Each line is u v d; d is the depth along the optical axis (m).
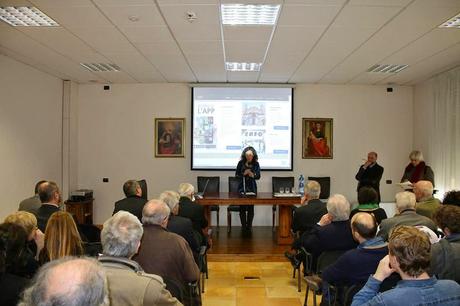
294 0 3.49
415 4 3.56
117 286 1.58
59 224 2.37
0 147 5.43
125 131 7.73
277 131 7.65
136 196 4.12
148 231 2.46
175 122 7.70
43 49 5.18
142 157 7.73
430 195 3.74
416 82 7.41
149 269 2.34
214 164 7.65
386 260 1.88
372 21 4.03
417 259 1.56
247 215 6.83
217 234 6.81
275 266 5.26
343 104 7.73
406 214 3.12
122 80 7.40
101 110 7.74
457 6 3.60
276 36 4.58
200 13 3.84
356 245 3.09
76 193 7.29
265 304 3.92
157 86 7.71
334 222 3.19
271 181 7.66
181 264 2.44
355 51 5.22
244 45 4.97
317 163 7.70
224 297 4.11
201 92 7.63
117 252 1.84
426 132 7.23
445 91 6.45
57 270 0.95
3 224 1.98
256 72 6.66
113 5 3.63
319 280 2.99
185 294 2.55
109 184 7.73
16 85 5.80
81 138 7.73
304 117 7.69
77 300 0.90
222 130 7.63
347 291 2.37
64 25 4.20
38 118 6.46
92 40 4.77
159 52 5.35
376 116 7.73
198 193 6.61
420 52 5.24
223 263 5.39
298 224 4.19
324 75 6.86
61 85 7.30
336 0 3.49
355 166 7.71
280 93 7.64
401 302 1.54
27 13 3.92
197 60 5.82
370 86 7.73
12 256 1.90
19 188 5.90
